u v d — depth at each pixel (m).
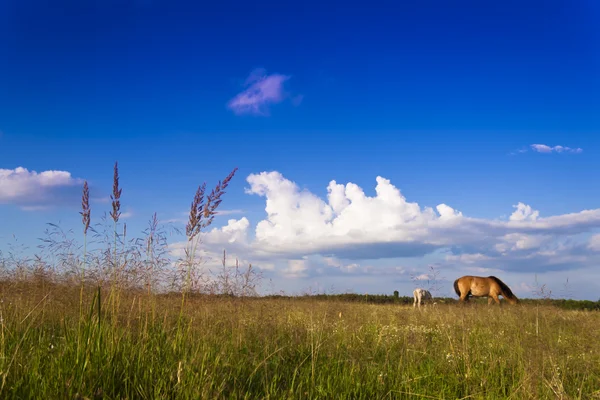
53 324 6.23
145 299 6.30
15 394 3.67
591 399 5.31
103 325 4.86
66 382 3.89
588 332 9.31
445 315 10.89
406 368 6.15
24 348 4.84
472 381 5.82
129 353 4.75
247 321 7.46
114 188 5.80
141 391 4.10
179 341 5.37
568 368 6.22
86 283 6.49
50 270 7.37
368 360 6.53
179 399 4.09
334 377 5.40
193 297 7.09
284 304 9.78
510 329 9.47
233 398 4.36
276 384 5.08
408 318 10.98
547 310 12.01
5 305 6.41
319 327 7.97
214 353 5.50
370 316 10.80
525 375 5.53
